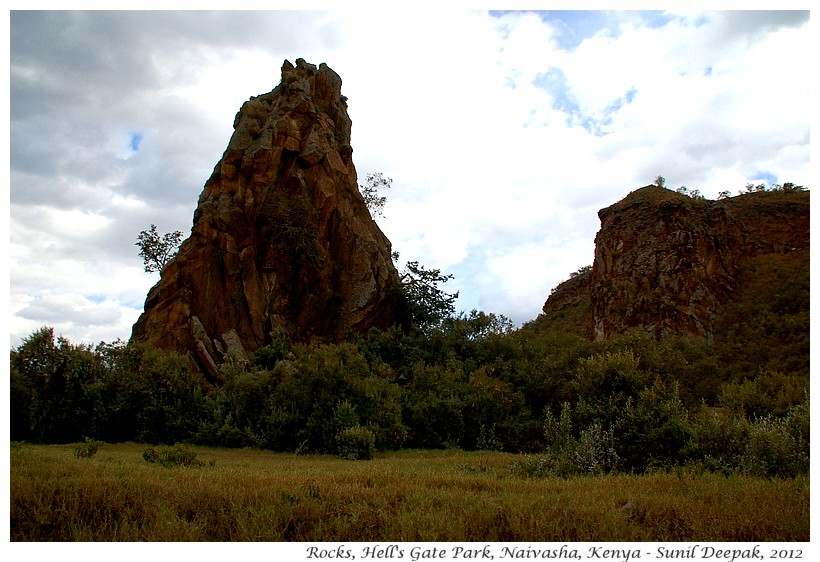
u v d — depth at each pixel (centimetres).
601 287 6638
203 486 861
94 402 2589
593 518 750
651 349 3247
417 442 2569
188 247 4212
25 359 2608
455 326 4375
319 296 4559
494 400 2711
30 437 2578
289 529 755
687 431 1341
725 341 5394
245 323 4200
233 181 4597
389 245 5559
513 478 1180
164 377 2683
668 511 790
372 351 4156
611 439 1344
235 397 2642
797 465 1130
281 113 4988
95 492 802
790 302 5384
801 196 7294
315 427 2222
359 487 924
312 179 4847
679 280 5844
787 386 2430
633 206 6738
